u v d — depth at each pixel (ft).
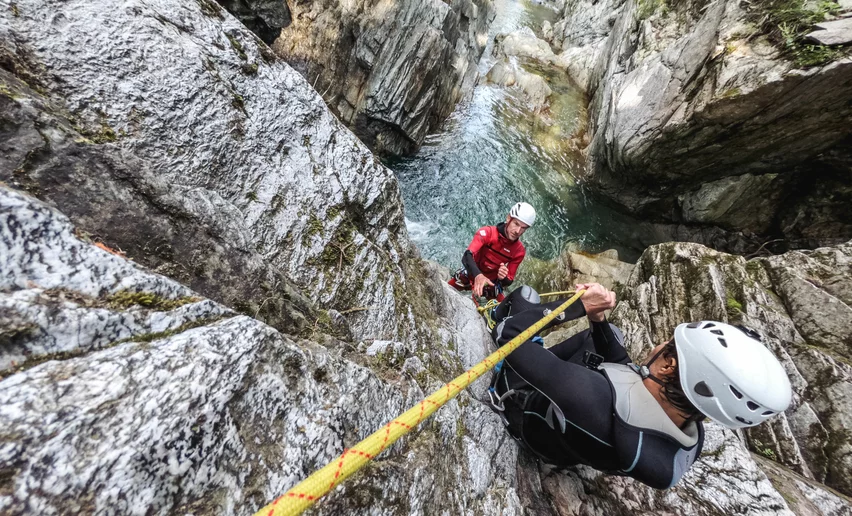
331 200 6.50
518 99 35.76
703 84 19.04
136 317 2.63
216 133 5.12
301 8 22.22
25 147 2.99
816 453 9.20
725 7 19.39
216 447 2.53
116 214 3.40
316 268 5.93
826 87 15.25
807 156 18.80
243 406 2.78
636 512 6.63
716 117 18.29
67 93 3.91
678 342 4.80
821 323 10.78
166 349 2.54
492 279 16.17
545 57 42.22
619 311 14.82
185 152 4.79
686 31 23.59
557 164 30.37
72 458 1.97
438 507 4.65
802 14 15.92
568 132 33.42
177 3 5.05
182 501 2.31
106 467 2.04
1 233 2.32
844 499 7.59
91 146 3.38
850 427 9.07
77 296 2.50
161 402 2.34
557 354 7.28
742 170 21.09
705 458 7.19
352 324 6.06
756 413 4.17
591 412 4.86
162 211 3.73
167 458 2.28
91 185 3.29
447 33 27.84
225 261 4.12
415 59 24.44
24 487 1.82
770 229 22.53
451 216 24.57
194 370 2.56
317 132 6.56
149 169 3.75
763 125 17.80
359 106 24.72
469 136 30.04
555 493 7.14
